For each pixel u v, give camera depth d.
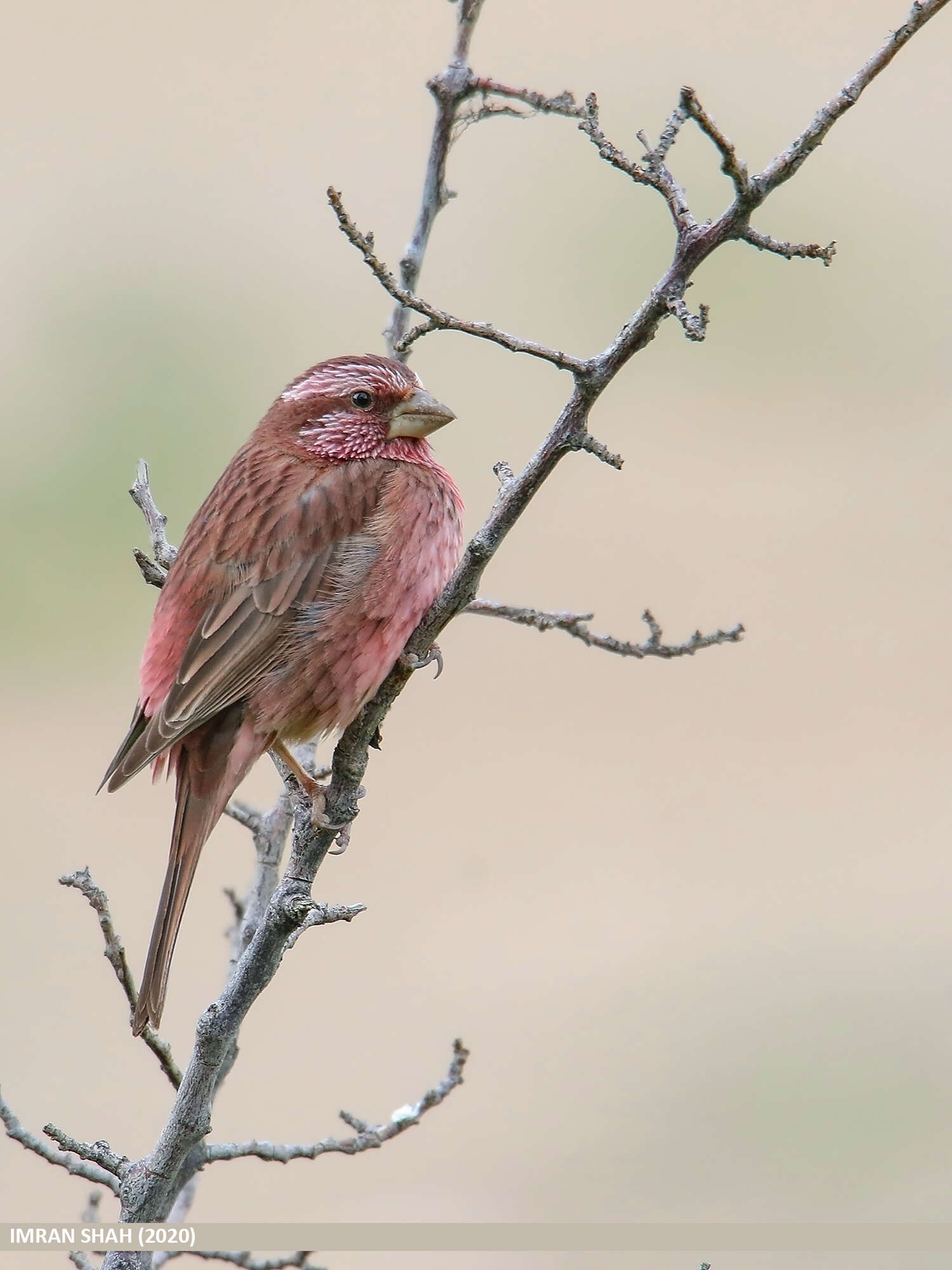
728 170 7.08
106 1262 8.10
